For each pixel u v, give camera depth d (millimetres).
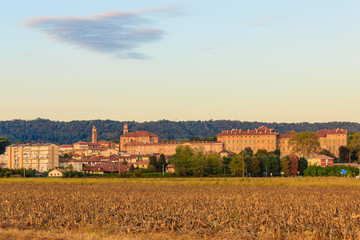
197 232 81125
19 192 167125
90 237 73750
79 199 128625
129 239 73938
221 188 186750
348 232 75375
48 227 86625
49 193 160500
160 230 83812
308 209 100250
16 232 78312
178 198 130625
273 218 88250
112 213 97938
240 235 78625
